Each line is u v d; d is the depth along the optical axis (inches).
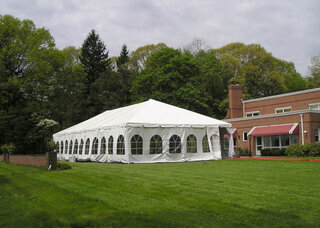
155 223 207.2
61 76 1940.2
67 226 210.7
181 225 202.1
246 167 571.2
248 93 2050.9
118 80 2089.1
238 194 292.7
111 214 233.0
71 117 1923.0
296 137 1067.3
